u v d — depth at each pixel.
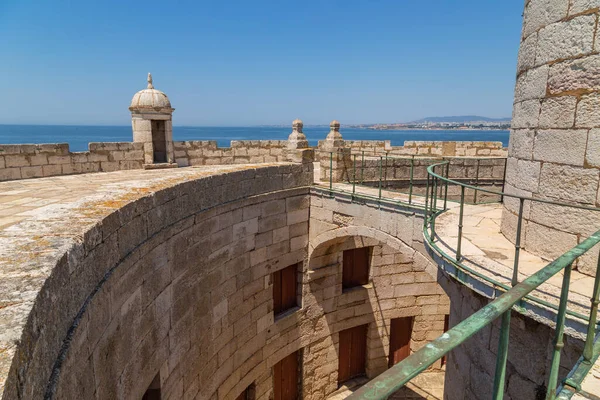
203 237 8.17
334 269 13.06
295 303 12.56
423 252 9.12
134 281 5.37
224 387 9.59
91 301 3.77
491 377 4.97
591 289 4.02
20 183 10.63
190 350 7.90
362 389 1.19
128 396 5.23
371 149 19.34
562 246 4.69
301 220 11.78
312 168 12.11
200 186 7.98
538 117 5.04
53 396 2.50
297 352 13.06
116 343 4.72
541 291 3.92
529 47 5.24
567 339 3.97
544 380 4.28
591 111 4.36
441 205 9.18
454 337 1.48
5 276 2.60
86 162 12.93
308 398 13.35
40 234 3.58
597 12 4.24
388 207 9.89
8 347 1.90
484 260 4.80
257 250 10.38
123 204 5.07
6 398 1.65
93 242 3.95
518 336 4.54
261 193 10.34
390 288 14.29
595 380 2.80
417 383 14.37
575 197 4.55
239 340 10.11
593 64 4.31
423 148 18.69
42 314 2.47
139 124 14.09
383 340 14.62
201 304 8.29
